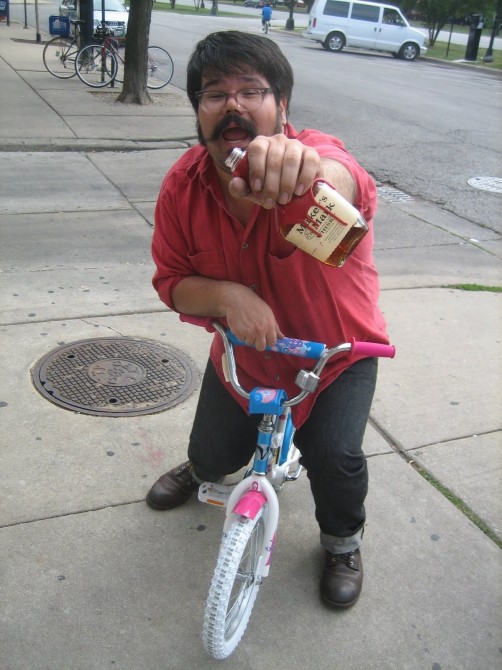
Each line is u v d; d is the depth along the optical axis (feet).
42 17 86.12
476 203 23.79
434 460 10.30
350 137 32.40
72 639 7.17
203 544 8.52
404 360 13.03
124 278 15.75
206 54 5.89
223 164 6.06
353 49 86.69
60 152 26.30
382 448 10.50
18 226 18.48
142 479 9.50
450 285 16.71
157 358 12.40
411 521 9.09
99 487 9.30
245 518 6.42
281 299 6.72
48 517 8.74
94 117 31.30
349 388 7.09
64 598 7.64
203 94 5.96
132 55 34.45
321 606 7.77
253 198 4.96
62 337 12.91
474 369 12.87
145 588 7.84
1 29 69.10
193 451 8.10
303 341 6.23
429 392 12.03
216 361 7.55
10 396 11.02
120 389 11.38
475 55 84.58
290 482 9.69
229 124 5.91
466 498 9.55
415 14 159.53
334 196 4.91
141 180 23.50
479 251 19.34
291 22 119.14
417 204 23.40
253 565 7.16
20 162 24.59
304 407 7.02
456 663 7.19
